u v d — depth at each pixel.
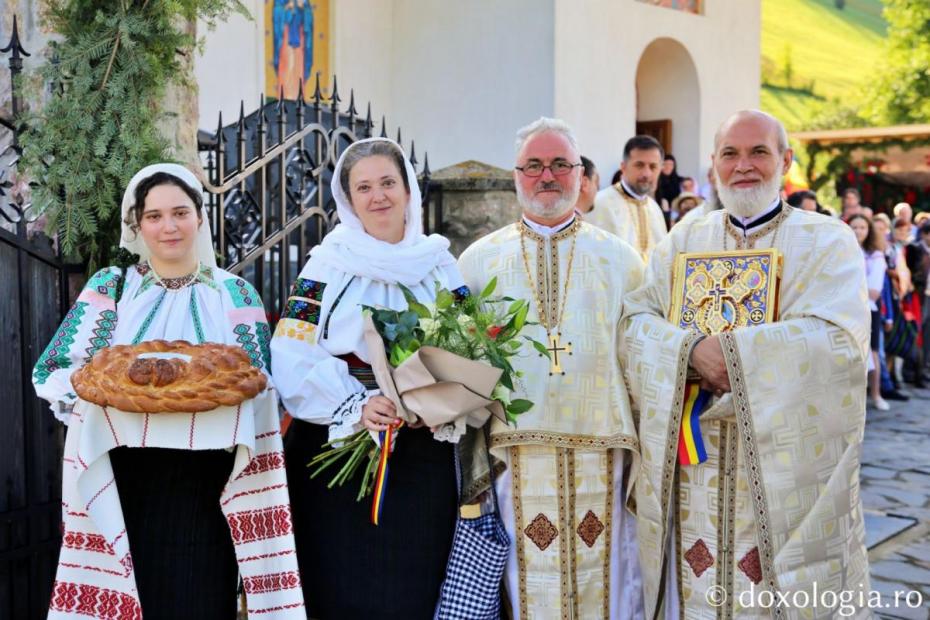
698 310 3.04
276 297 5.58
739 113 3.11
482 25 10.27
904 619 3.93
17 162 3.42
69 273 3.49
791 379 2.85
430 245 2.97
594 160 10.43
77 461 2.52
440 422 2.63
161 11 3.37
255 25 9.26
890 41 26.28
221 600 2.70
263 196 4.38
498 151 10.26
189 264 2.79
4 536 3.38
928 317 10.22
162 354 2.50
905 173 16.75
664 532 3.00
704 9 11.94
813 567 2.90
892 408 8.89
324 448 2.84
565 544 3.10
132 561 2.58
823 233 2.99
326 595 2.85
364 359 2.82
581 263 3.24
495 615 2.98
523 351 3.14
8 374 3.37
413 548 2.80
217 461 2.68
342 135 5.03
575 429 3.11
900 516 5.39
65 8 3.40
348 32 10.27
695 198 8.57
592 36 10.31
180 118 3.84
